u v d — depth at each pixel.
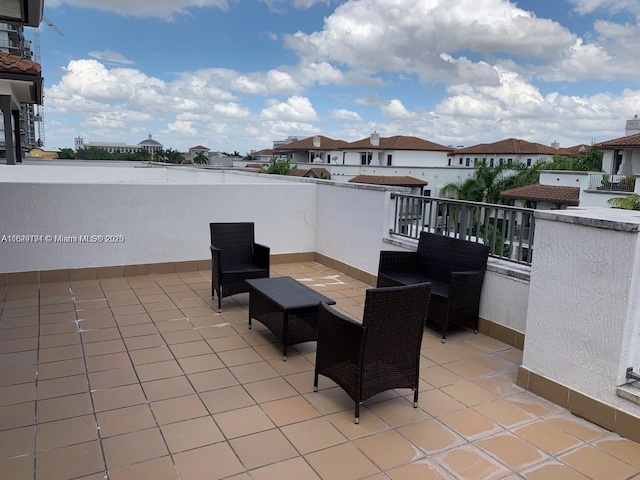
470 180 26.89
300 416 2.81
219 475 2.22
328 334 2.95
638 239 2.57
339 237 6.70
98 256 5.82
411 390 3.24
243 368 3.47
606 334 2.74
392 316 2.72
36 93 9.79
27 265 5.46
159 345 3.85
